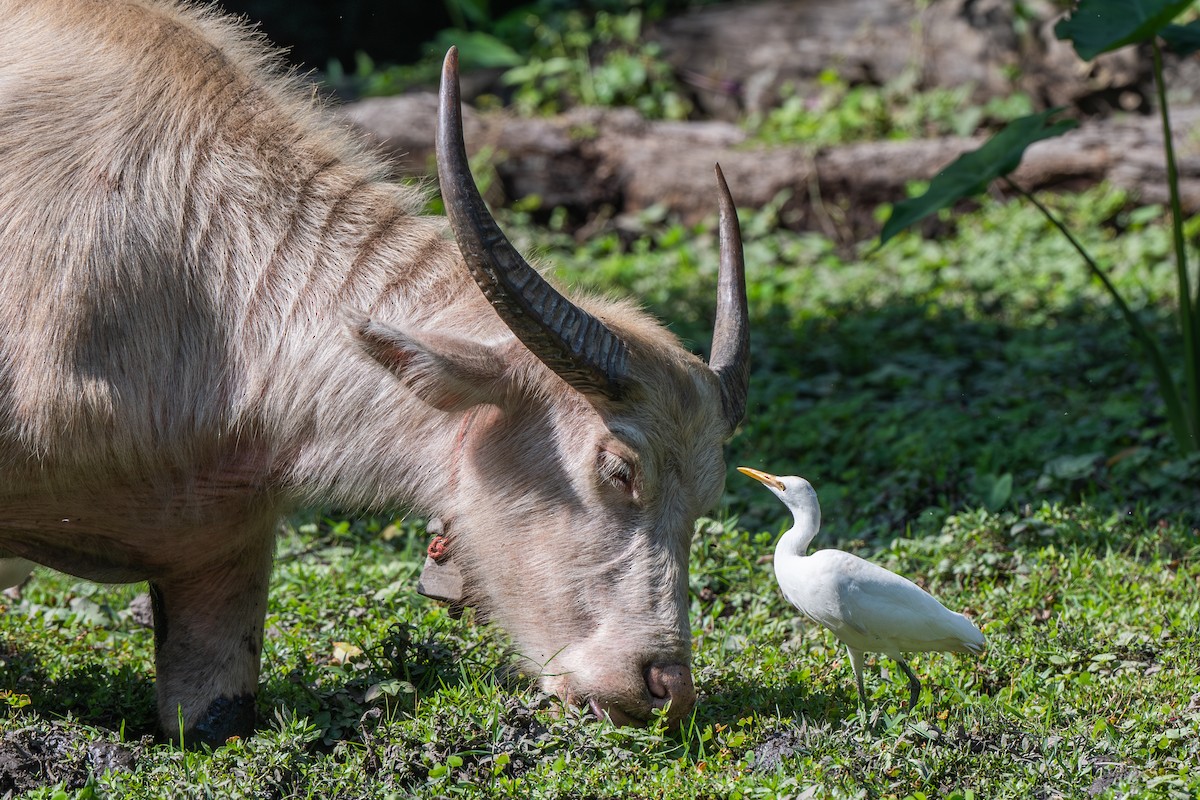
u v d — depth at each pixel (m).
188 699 14.25
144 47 13.91
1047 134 22.33
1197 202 37.34
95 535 13.77
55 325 12.66
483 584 14.15
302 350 13.61
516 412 13.59
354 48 48.66
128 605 17.97
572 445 13.46
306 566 18.52
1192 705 13.52
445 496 13.97
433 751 12.45
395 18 49.91
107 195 13.06
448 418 13.73
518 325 12.53
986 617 16.05
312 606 16.86
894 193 39.78
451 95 12.25
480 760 12.40
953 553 17.89
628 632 13.17
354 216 14.27
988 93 44.06
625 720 13.23
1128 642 14.88
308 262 13.88
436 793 11.91
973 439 22.86
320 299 13.79
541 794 11.73
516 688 13.86
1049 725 13.04
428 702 13.52
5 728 12.82
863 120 42.59
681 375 13.52
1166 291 31.91
